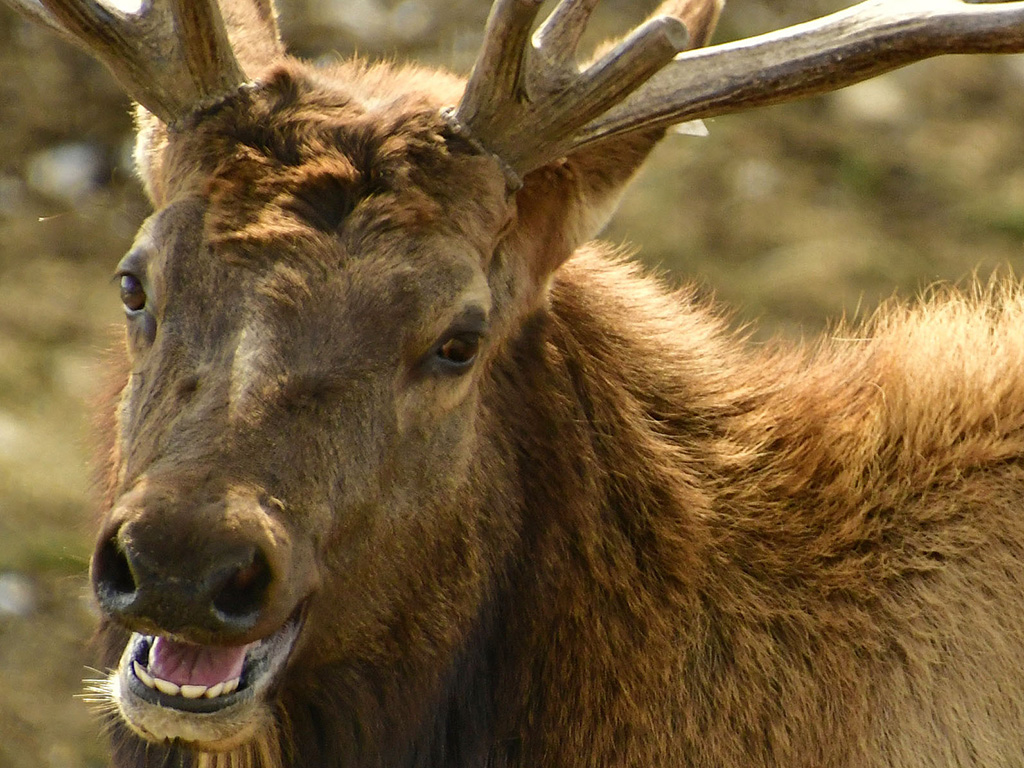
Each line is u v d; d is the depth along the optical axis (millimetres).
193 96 9258
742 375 11117
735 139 25734
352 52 25094
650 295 11258
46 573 17625
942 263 23625
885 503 10547
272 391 8492
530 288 9852
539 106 9289
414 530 9273
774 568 10406
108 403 10938
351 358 8664
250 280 8617
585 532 10148
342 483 8680
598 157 9953
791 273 23016
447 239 9000
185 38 9125
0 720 15914
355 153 8977
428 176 9070
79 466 19156
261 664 8844
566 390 10195
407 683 9688
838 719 10094
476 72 9203
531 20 8953
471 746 10133
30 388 20438
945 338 11141
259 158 8930
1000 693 10133
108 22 9203
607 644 10164
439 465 9273
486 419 9711
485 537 9781
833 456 10727
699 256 23281
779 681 10180
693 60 9680
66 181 23625
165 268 8797
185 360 8594
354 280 8703
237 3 10617
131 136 24109
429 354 9008
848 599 10352
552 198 9797
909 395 10805
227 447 8320
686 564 10250
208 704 8586
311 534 8570
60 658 16703
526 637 10156
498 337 9648
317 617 9148
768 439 10789
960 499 10531
